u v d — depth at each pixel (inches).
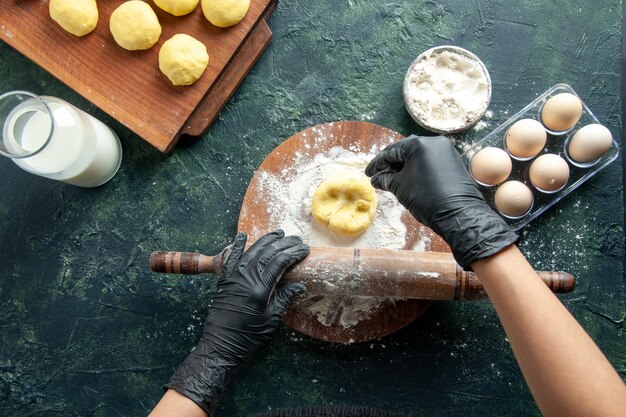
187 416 24.8
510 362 29.9
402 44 31.4
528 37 31.4
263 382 29.9
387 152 25.8
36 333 30.6
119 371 30.4
